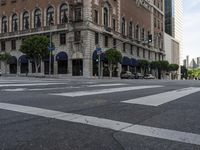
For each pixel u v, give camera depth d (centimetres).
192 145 329
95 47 5134
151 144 330
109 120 459
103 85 1437
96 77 5012
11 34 5866
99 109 570
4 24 6128
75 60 5066
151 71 7938
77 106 598
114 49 5062
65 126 407
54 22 5341
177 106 647
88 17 4953
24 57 5597
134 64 6638
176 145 328
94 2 5134
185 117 505
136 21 7044
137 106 629
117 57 5012
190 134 379
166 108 611
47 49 4669
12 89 1021
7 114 483
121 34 6122
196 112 565
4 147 305
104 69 5278
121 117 490
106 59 5222
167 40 10512
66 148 308
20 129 383
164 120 473
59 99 715
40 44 4594
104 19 5553
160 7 9112
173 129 407
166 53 10325
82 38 4972
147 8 7819
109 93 926
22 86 1188
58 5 5278
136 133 379
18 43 5803
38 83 1480
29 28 5678
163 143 336
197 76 13562
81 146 317
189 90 1176
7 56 5544
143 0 7488
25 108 548
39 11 5572
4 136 347
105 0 5475
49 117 466
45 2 5459
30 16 5672
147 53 7812
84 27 4944
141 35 7369
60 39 5259
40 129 386
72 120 448
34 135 355
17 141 328
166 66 8012
